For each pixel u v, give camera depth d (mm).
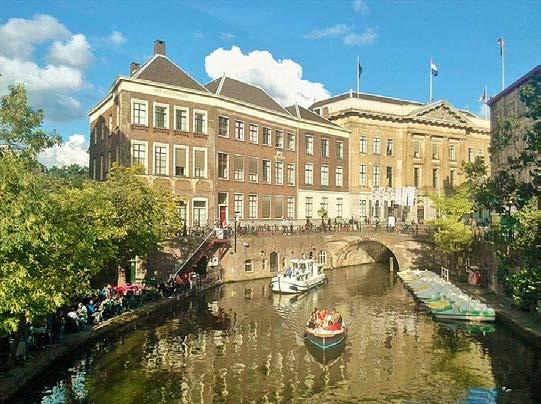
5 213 16391
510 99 42844
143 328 29219
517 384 20719
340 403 18828
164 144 44781
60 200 22062
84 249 22203
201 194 47031
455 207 47375
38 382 19547
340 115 68438
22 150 25906
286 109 63438
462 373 22094
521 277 25016
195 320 31469
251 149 53281
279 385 20609
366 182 68438
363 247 64688
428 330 29781
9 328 16672
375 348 26031
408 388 20391
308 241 55031
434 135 72375
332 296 41250
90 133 55000
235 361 23578
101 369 22031
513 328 28469
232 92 52750
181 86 46250
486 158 78438
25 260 17406
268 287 44562
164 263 40750
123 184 33219
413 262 53812
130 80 42750
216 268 46094
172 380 20922
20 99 26922
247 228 48938
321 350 25516
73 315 24766
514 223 26766
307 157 61656
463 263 47469
